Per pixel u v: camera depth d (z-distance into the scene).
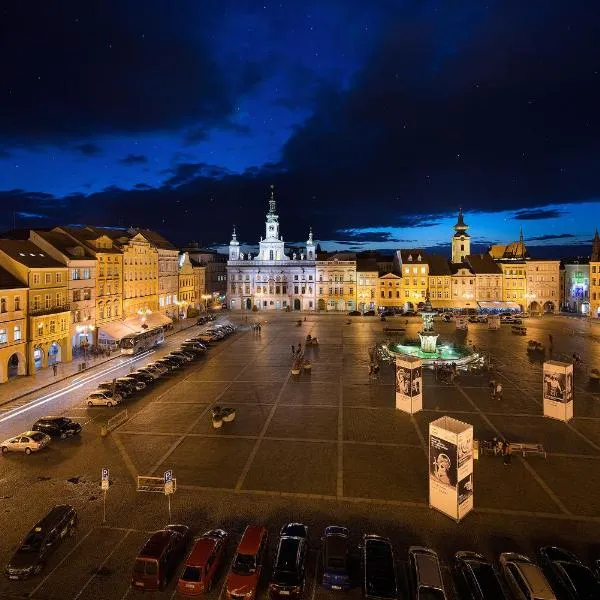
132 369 56.19
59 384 49.16
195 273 117.50
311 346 71.38
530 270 120.06
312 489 26.22
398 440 33.12
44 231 69.31
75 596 18.14
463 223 143.00
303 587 18.38
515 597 17.69
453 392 45.38
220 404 41.91
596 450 31.34
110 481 27.38
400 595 18.12
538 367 56.41
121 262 78.31
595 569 19.19
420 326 94.25
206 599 18.05
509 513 23.66
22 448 31.14
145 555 18.67
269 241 129.12
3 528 22.62
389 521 23.05
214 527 22.62
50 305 58.41
